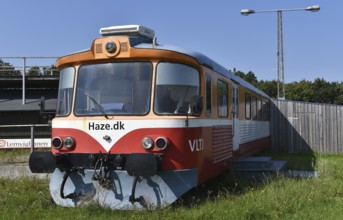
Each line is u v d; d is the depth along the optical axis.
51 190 7.86
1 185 9.59
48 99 20.05
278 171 10.62
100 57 7.70
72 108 7.80
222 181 9.83
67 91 7.99
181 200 7.61
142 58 7.56
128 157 7.01
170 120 7.30
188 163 7.50
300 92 65.25
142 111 7.39
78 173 7.59
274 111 22.30
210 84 8.91
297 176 10.70
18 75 19.81
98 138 7.49
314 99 65.19
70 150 7.68
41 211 7.48
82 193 7.54
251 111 15.37
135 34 8.07
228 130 10.69
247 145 14.23
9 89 21.02
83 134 7.59
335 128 21.67
